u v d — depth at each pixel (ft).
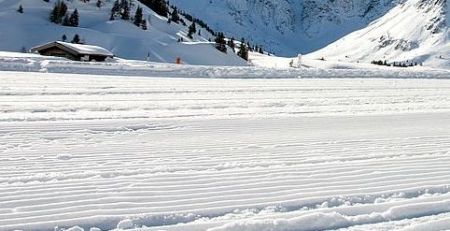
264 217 15.72
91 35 292.20
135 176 20.13
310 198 17.71
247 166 22.33
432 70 107.24
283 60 397.19
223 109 44.80
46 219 14.97
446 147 28.14
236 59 286.66
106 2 389.60
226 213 16.10
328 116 42.42
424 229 15.20
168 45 281.74
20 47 283.59
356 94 62.59
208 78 79.25
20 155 23.94
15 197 16.89
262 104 49.06
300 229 14.96
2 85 54.24
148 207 16.31
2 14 320.09
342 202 17.53
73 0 372.58
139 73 79.36
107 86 59.26
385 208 16.93
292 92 62.13
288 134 32.22
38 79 62.90
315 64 318.45
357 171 21.62
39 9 344.28
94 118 37.19
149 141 28.96
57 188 18.11
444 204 17.44
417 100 58.18
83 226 14.62
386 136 31.96
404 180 20.38
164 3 447.42
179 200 17.13
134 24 329.31
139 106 44.37
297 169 21.80
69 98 47.85
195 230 14.53
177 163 22.71
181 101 49.06
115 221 15.05
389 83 80.48
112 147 26.71
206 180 19.67
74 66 78.59
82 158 23.62
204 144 28.02
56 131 31.19
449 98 61.05
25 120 35.22
